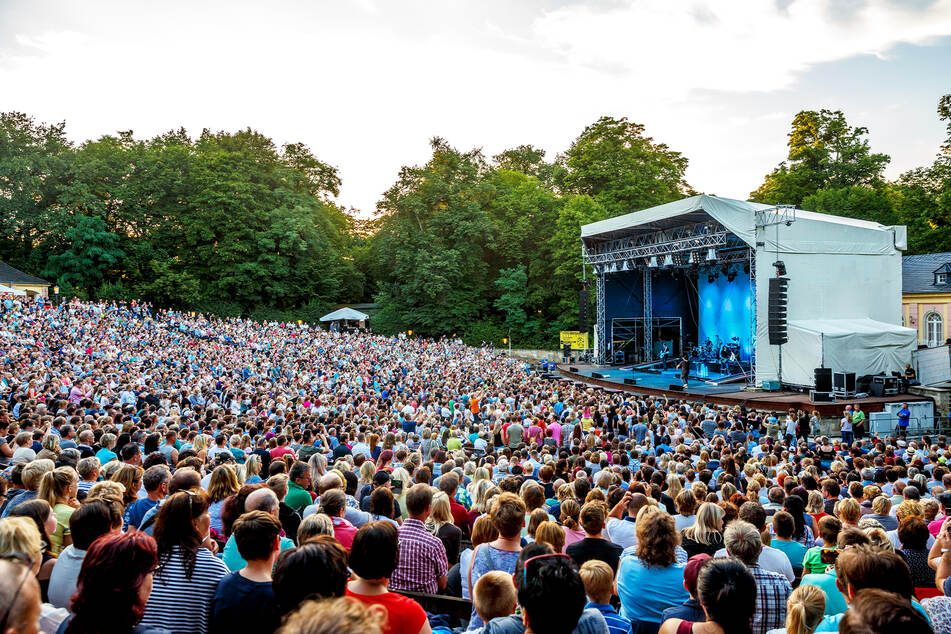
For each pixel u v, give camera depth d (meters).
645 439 16.45
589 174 63.69
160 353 32.91
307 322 62.91
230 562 5.03
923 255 48.00
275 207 65.25
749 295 36.97
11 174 56.44
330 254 67.50
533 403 23.97
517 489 8.04
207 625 3.97
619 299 44.78
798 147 65.94
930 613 3.81
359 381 29.00
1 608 2.25
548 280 62.91
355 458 10.98
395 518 7.76
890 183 66.75
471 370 36.84
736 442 17.03
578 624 3.38
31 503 5.06
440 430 16.09
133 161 60.97
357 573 3.74
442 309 61.38
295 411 19.03
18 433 10.79
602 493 7.73
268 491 5.34
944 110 39.09
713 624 3.51
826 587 4.77
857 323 29.67
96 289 57.50
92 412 14.68
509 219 67.44
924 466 13.32
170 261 59.47
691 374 37.53
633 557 5.12
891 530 7.58
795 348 28.92
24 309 39.78
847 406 22.77
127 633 2.94
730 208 30.12
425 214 64.19
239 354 34.78
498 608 3.76
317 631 1.72
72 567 4.22
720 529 6.19
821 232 30.72
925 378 27.97
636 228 37.62
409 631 3.61
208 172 60.19
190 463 8.24
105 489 6.02
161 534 4.11
